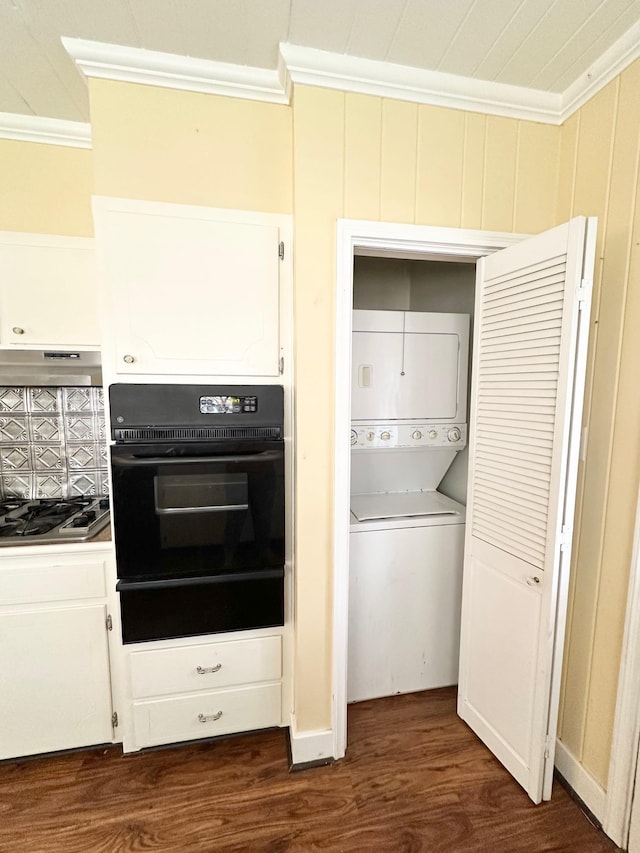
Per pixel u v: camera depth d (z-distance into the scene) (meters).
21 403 2.01
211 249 1.43
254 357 1.49
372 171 1.41
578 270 1.18
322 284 1.42
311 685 1.57
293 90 1.33
